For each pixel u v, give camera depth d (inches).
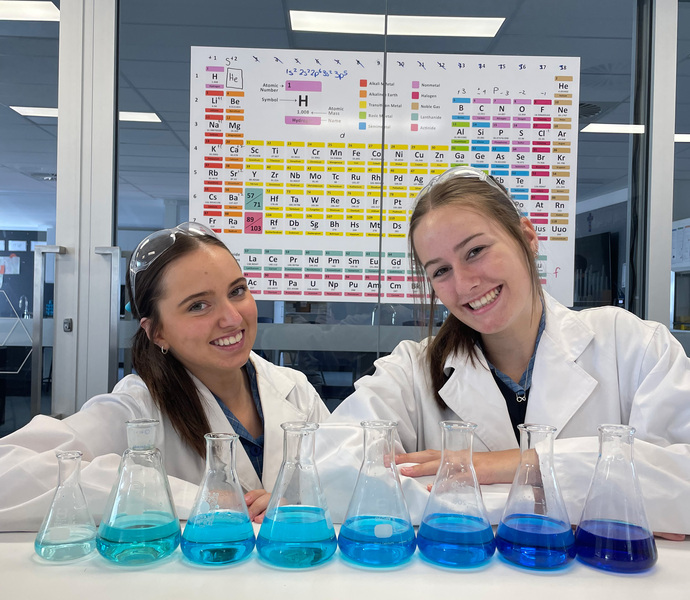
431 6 81.8
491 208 41.4
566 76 82.7
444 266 41.4
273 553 25.6
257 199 82.2
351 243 82.7
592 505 26.6
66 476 28.0
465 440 26.9
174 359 45.9
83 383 82.7
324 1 81.6
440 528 26.0
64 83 81.4
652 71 82.4
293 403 54.2
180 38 81.2
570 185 83.1
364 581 24.3
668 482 30.5
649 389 42.0
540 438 27.0
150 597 22.7
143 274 42.5
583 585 24.1
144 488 26.7
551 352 45.3
